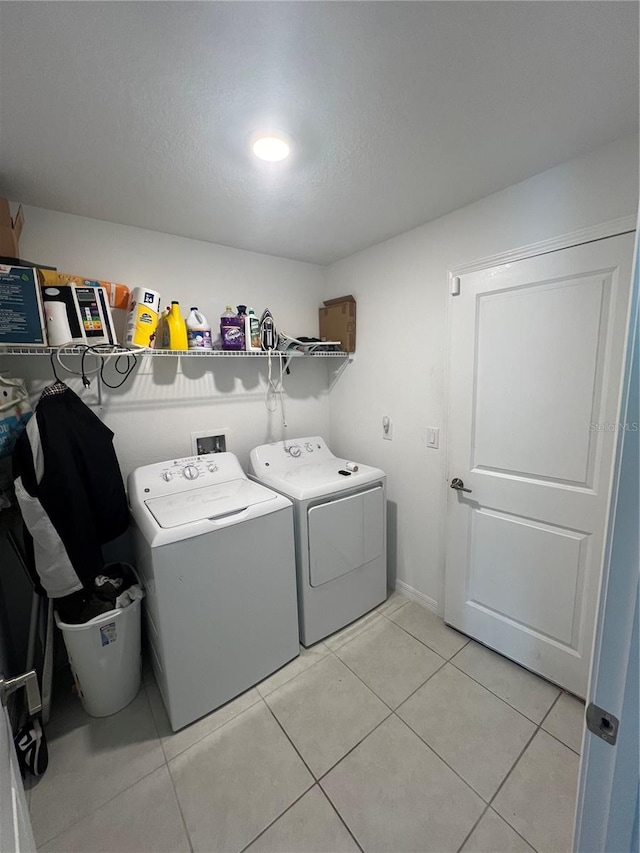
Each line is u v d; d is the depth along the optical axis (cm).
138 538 169
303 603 188
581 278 141
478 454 183
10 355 165
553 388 153
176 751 141
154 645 164
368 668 178
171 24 81
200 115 110
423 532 218
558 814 117
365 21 81
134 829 117
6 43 83
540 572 165
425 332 203
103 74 93
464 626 197
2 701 74
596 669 55
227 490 189
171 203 165
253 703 161
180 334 185
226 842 113
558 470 155
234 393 232
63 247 172
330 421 279
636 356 48
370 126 117
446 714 153
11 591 170
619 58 92
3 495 149
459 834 112
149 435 204
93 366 184
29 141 120
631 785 54
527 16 81
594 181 134
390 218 187
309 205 170
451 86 101
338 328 249
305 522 183
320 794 125
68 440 154
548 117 115
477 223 171
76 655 151
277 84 99
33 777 132
